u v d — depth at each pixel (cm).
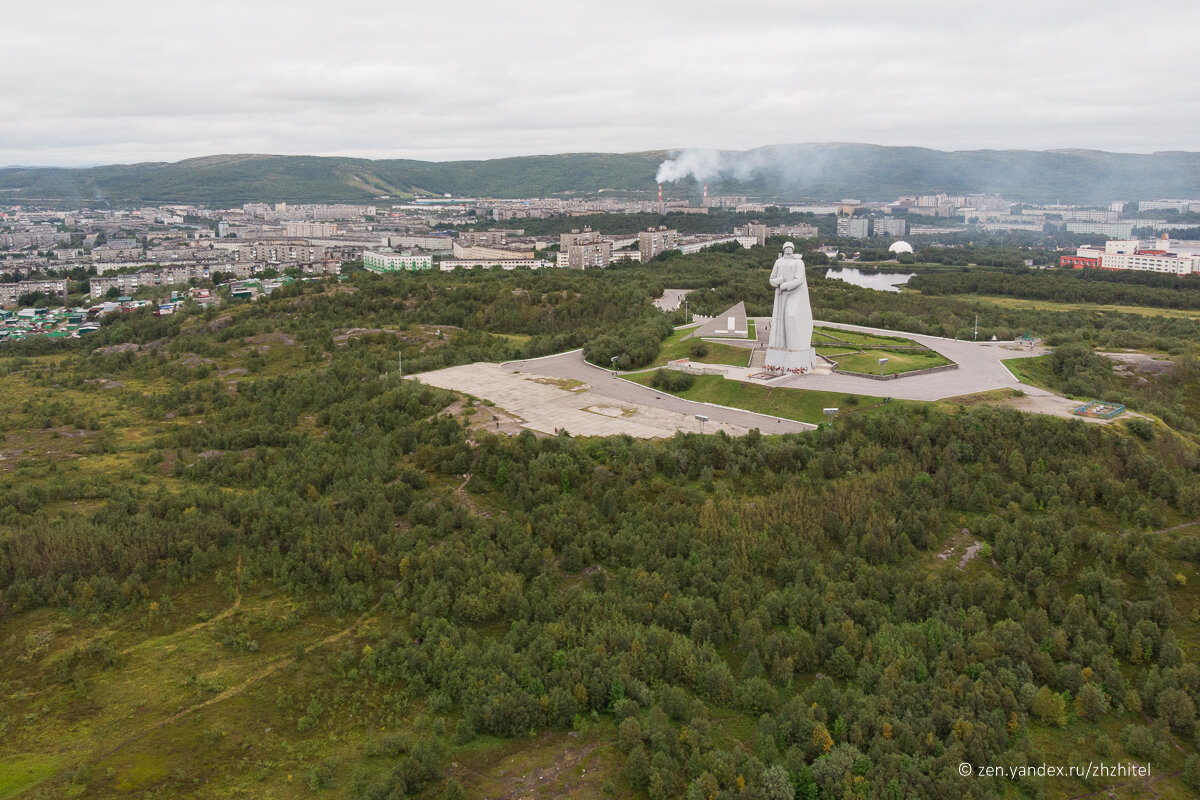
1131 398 19538
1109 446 16362
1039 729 10675
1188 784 9806
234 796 9650
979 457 16400
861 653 11694
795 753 9838
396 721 10856
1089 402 18612
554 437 17500
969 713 10388
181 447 19938
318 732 10700
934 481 15538
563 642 12006
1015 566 13375
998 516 14712
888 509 14700
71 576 13500
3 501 16088
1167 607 12269
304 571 13725
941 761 9762
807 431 17475
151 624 12788
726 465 16450
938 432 16925
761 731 10356
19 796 9581
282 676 11681
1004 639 11675
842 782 9519
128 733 10612
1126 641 11825
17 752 10300
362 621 12838
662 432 18275
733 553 13600
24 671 11781
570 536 14362
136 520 14888
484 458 16762
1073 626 12100
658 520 14700
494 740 10519
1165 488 15200
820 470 15900
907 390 19450
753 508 14825
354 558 13825
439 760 10025
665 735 10175
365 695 11294
